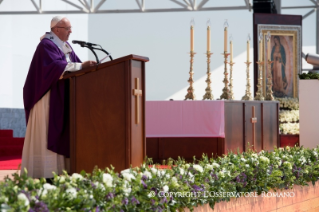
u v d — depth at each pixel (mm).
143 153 15203
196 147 27000
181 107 24281
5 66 48969
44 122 17250
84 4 50594
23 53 51250
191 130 24219
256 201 16188
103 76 15008
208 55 25391
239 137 25344
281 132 41000
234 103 25016
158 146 26969
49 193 9500
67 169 17516
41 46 17516
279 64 45531
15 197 9109
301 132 28078
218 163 15977
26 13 49625
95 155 15117
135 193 11359
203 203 13484
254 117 26219
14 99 50312
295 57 45750
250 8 49812
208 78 25406
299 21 45594
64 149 17266
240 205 15375
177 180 12898
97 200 10297
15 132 50250
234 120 25016
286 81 45688
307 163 19484
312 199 19547
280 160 17844
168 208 12125
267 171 16641
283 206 17594
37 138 17359
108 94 14906
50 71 16797
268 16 44969
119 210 10664
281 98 44688
